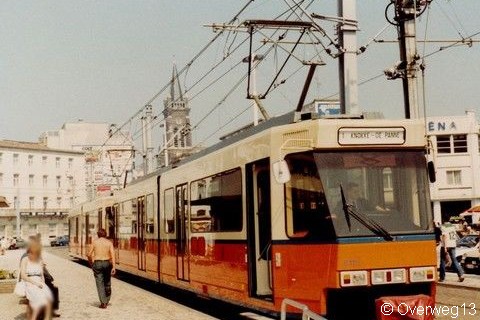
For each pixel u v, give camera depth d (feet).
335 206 33.37
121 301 54.60
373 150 34.73
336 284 32.27
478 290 59.16
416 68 62.13
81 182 349.00
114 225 85.40
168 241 57.21
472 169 178.40
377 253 32.94
